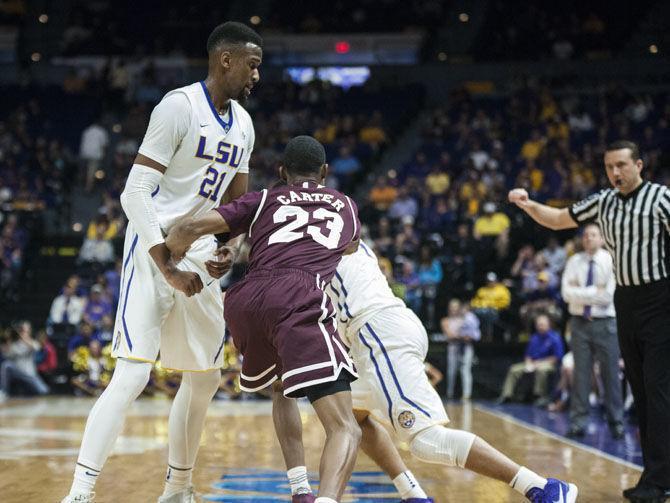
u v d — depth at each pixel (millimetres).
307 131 22047
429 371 12508
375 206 19031
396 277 15352
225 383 14000
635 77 23984
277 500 5004
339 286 4590
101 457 4348
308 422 9828
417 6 27094
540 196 17844
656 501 5199
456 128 21656
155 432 8914
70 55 26000
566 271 8820
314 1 27734
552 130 20750
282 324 3896
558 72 24297
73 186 21328
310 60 26516
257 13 27828
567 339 14141
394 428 4418
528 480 4184
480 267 16547
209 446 7738
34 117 23141
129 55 26281
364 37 26156
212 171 4602
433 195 18766
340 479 3678
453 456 4277
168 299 4559
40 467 6344
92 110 23266
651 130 20547
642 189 5559
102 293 15695
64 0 27812
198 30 27156
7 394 14539
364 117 22516
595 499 5285
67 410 11875
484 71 24625
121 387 4410
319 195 4246
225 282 15688
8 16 27266
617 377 8539
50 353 15133
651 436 5328
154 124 4391
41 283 17844
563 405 11992
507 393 13375
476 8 26969
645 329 5473
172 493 4859
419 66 24875
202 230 4051
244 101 4629
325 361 3834
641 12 25984
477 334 14211
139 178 4359
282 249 4059
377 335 4477
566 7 26531
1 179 20484
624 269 5555
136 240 4543
